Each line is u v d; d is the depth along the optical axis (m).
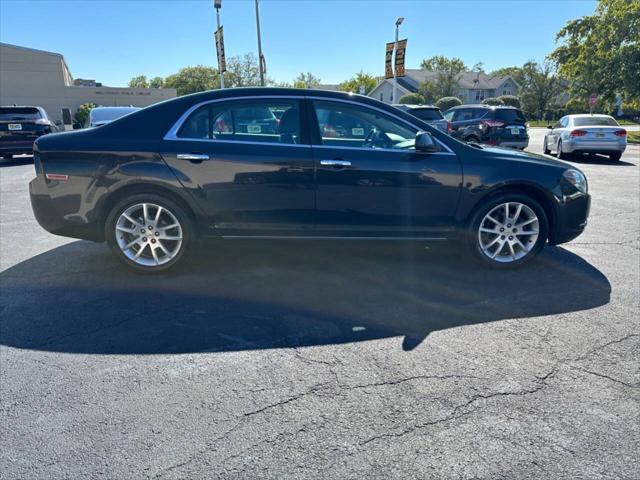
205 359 2.92
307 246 4.38
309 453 2.15
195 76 62.97
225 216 4.17
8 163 14.06
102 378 2.72
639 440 2.23
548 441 2.22
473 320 3.46
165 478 2.01
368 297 3.88
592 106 26.55
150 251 4.29
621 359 2.92
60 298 3.82
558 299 3.83
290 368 2.83
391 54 23.12
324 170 4.11
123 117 4.18
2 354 2.96
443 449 2.17
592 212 7.02
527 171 4.33
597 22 26.44
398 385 2.65
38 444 2.20
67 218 4.12
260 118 4.15
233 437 2.25
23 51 35.00
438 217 4.33
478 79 67.94
